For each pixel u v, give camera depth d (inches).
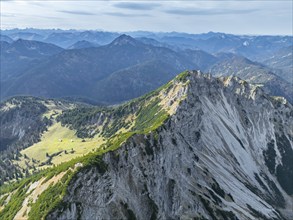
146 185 5693.9
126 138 6028.5
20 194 6013.8
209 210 6776.6
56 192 4667.8
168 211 6087.6
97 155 5255.9
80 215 4490.7
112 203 4904.0
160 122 7844.5
